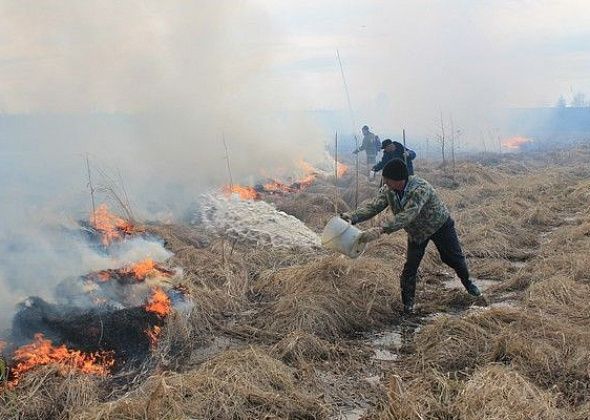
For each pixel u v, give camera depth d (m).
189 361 5.06
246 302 6.45
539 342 4.71
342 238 5.75
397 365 4.90
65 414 4.11
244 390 4.09
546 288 6.18
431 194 5.95
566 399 4.07
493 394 3.88
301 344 5.04
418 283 7.21
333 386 4.54
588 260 7.02
